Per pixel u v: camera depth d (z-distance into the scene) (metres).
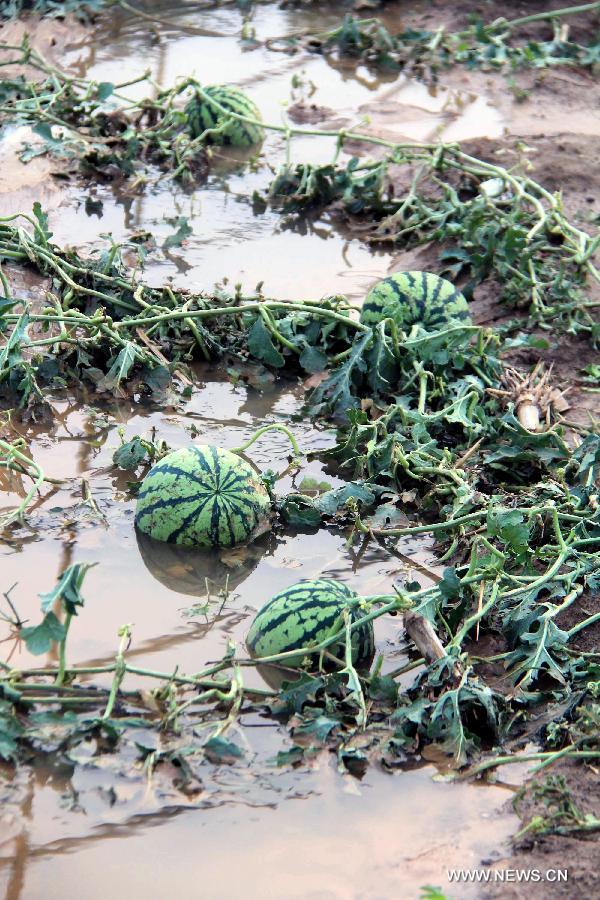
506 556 5.57
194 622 5.38
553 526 5.86
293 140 10.81
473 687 4.82
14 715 4.63
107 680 4.97
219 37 13.15
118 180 9.88
